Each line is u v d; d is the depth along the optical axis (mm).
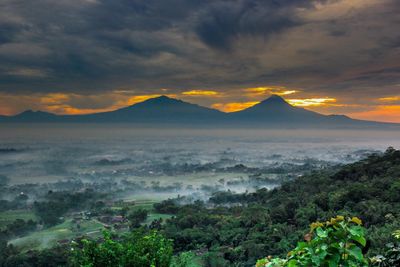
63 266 25547
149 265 5793
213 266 25578
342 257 2701
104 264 5746
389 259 3543
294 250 2867
